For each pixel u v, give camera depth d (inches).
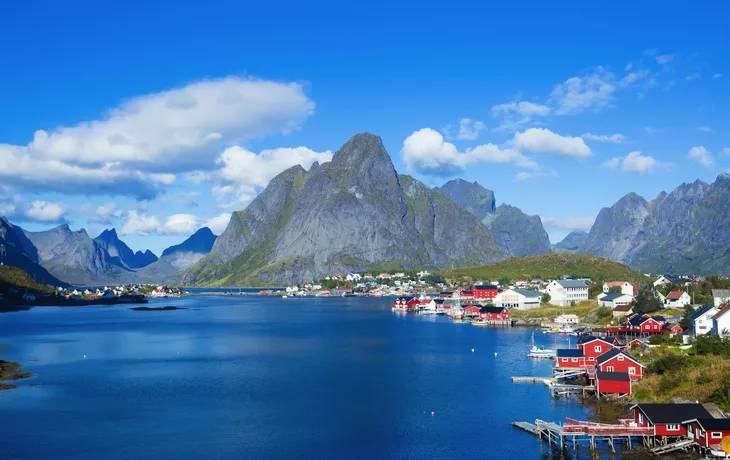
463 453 3024.1
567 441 3174.2
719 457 2795.3
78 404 3941.9
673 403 3238.2
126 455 3002.0
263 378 4751.5
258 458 2967.5
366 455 3006.9
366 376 4825.3
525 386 4446.4
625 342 5826.8
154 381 4650.6
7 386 4478.3
